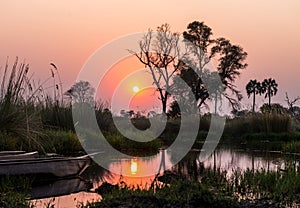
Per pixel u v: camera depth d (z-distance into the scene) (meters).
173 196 7.79
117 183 9.97
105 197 7.86
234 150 18.61
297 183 8.92
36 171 10.01
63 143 14.80
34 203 7.97
